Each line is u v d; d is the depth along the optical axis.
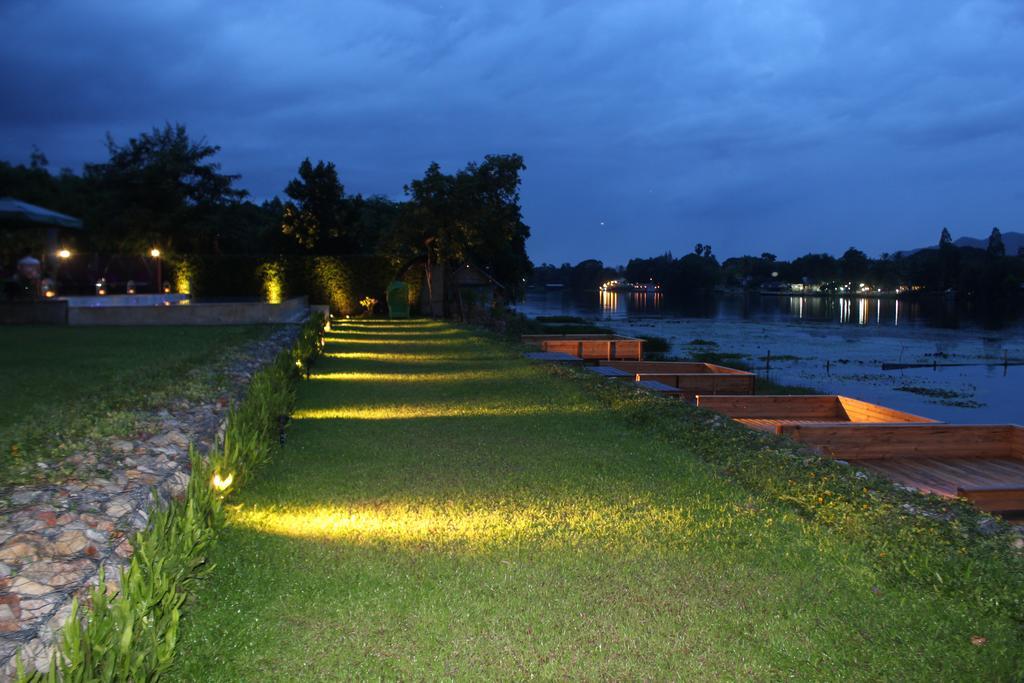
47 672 3.08
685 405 10.81
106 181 41.12
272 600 4.31
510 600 4.34
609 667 3.63
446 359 18.47
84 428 6.68
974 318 68.69
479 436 9.03
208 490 5.33
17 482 4.96
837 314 76.56
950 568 4.59
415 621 4.07
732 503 6.23
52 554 3.98
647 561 4.93
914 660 3.70
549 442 8.70
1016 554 4.80
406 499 6.38
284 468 7.41
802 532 5.46
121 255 34.38
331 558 4.95
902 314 76.69
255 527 5.56
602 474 7.21
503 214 35.41
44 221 22.41
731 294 161.38
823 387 25.12
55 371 11.15
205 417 7.93
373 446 8.45
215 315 24.27
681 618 4.12
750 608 4.25
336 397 12.06
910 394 23.81
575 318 59.75
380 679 3.52
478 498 6.40
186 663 3.62
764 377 27.39
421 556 5.01
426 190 34.44
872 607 4.25
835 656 3.74
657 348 37.59
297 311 30.80
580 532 5.52
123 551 4.26
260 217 59.50
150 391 9.02
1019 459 10.10
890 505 5.80
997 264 124.00
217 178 43.72
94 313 23.14
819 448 9.14
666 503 6.25
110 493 4.96
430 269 36.81
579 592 4.45
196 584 4.35
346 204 46.84
